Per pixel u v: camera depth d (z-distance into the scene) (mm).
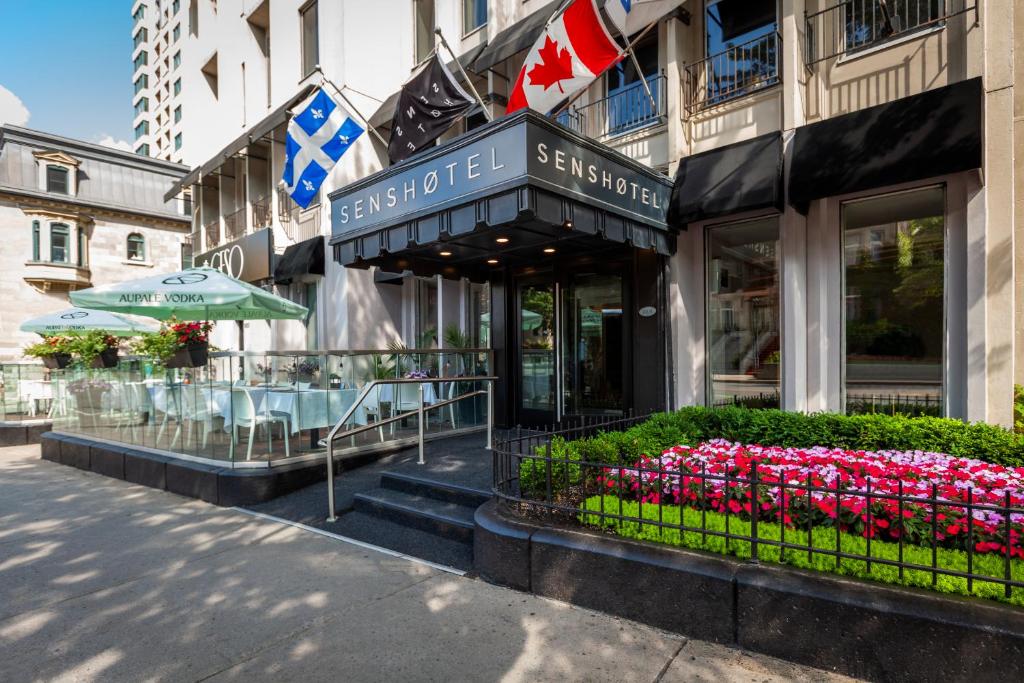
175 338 6852
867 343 6328
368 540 5031
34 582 4219
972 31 5367
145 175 29938
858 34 6355
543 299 9148
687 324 7508
